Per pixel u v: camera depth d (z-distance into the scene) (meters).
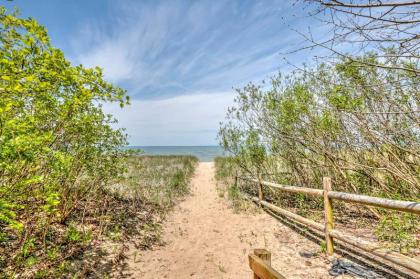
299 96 5.40
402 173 4.11
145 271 3.62
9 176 2.69
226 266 3.84
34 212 3.65
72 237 3.73
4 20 2.45
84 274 3.28
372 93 4.06
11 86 2.32
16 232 3.78
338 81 4.29
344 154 5.25
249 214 6.25
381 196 4.63
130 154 5.36
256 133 7.30
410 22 1.62
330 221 3.66
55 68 2.75
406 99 3.88
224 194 8.58
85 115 3.72
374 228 4.42
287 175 6.95
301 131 5.62
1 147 1.96
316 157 5.89
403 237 3.64
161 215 6.13
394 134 3.95
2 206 2.11
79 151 4.00
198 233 5.23
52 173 3.02
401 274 2.96
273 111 6.42
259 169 7.41
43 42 2.62
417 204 2.37
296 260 3.66
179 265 3.87
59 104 3.07
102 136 4.59
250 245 4.48
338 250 3.77
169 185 9.39
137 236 4.71
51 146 3.42
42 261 3.31
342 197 3.38
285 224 5.28
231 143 8.08
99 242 4.16
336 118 4.90
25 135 2.23
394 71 3.78
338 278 3.04
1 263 3.12
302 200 6.05
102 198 5.95
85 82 3.06
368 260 3.39
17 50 2.57
